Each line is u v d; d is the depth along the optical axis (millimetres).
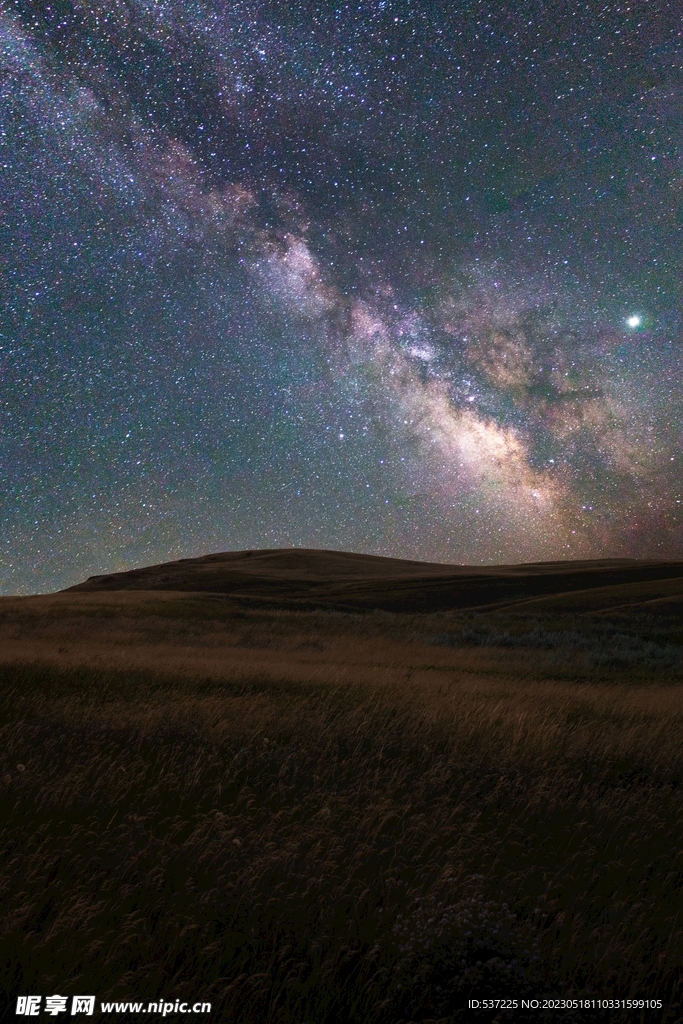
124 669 16453
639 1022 4043
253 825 6527
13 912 4527
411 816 6887
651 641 33656
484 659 24781
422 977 4242
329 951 4445
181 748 9203
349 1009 4043
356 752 9273
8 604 48656
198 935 4559
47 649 22578
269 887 5270
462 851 6020
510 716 11711
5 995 3967
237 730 10359
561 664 23812
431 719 11500
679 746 10328
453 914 4750
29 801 6789
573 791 7992
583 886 5629
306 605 54094
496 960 4277
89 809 6699
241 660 21484
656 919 5109
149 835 5984
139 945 4418
